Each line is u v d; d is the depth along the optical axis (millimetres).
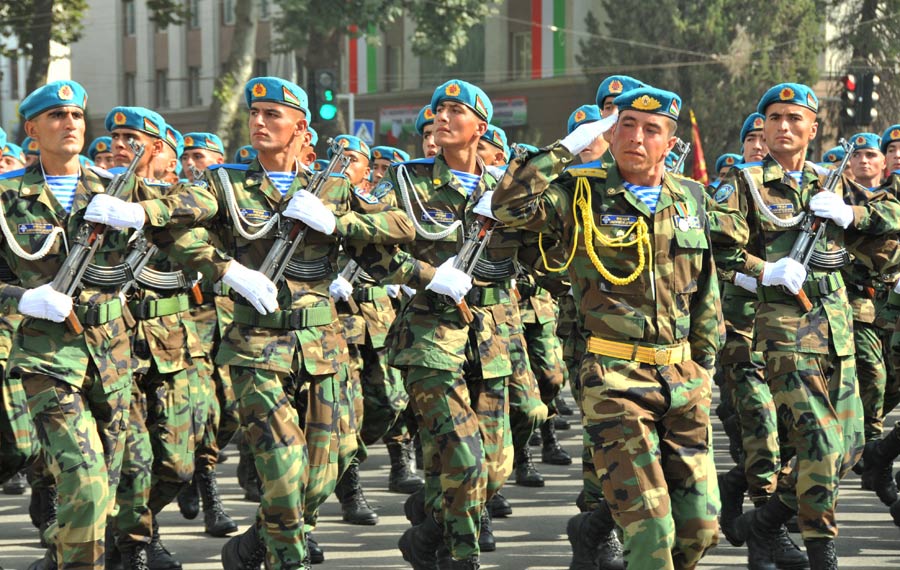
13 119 150000
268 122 17891
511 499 25688
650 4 100250
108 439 17234
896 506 22141
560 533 22625
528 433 20219
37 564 19375
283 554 16984
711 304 15633
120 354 17312
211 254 17047
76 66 141625
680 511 15148
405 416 24594
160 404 20000
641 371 15094
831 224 19453
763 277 18812
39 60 98938
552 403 28891
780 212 19500
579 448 31906
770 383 19109
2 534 23188
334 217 17453
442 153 19641
